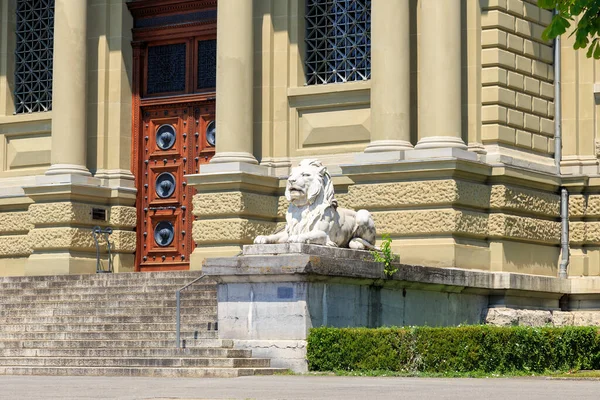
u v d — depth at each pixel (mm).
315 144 37531
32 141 42188
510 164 35531
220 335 28406
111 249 40188
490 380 24766
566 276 37344
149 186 40812
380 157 34531
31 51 42719
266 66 38000
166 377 26156
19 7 43062
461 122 35281
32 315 32938
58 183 39188
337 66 37844
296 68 37938
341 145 37156
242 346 27922
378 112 34969
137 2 41031
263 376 26047
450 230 33625
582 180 37406
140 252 40750
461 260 33812
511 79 36281
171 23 40656
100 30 40969
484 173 34781
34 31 42719
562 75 38594
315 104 37594
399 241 34312
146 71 41188
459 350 27266
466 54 35625
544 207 36875
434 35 34594
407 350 27062
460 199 33844
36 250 39750
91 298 33750
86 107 40312
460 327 27469
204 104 40188
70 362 28312
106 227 40188
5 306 34125
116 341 29578
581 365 29500
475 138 35406
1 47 42875
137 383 24094
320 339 27078
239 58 37000
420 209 34094
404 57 34969
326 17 38188
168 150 40656
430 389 21828
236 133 36875
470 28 35688
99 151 40625
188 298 31984
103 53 40875
